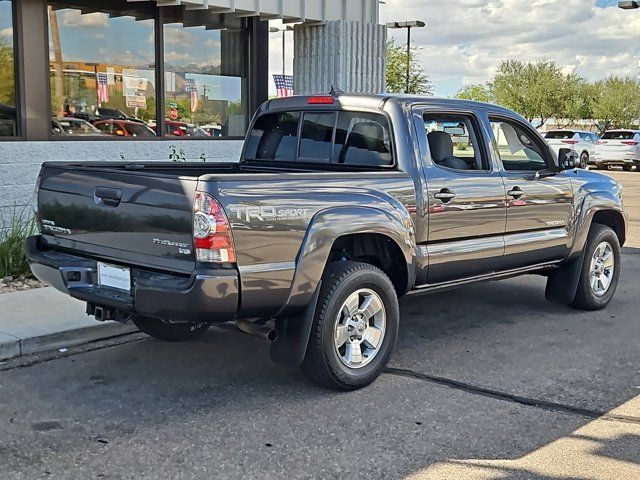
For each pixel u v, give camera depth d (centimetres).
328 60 1175
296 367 553
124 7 1017
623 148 3061
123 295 479
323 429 456
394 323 543
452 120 613
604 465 414
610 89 5856
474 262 614
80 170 508
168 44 1084
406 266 551
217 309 444
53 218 534
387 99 576
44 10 928
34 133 931
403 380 548
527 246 664
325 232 486
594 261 758
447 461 415
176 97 1102
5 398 500
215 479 390
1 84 905
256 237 454
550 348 634
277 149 659
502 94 5525
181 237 445
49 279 521
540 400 512
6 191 902
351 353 521
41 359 582
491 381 549
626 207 1719
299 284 477
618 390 534
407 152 564
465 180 599
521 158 675
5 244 801
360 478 394
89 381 536
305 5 1111
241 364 579
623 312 766
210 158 1133
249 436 445
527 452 429
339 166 606
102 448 425
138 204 468
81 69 984
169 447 428
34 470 397
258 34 1188
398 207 538
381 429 458
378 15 1231
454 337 664
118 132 1029
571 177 718
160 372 557
